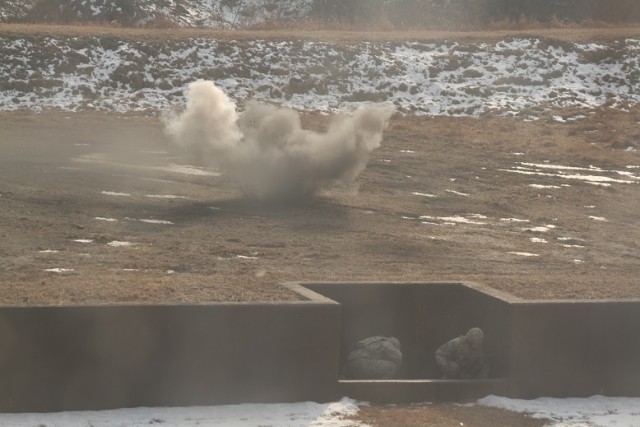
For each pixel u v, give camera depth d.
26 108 121.31
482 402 32.62
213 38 150.75
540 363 33.41
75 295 32.22
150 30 156.12
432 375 37.00
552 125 128.25
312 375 31.39
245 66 144.00
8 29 143.88
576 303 33.66
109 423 28.48
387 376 34.81
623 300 34.28
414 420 30.23
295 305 31.22
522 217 72.69
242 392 30.92
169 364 30.33
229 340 30.73
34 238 56.38
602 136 116.38
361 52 152.25
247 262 52.62
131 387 30.06
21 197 68.12
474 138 112.12
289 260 53.72
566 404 32.81
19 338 29.19
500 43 162.12
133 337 30.03
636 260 59.72
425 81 148.00
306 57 149.25
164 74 138.75
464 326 37.06
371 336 37.19
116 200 69.38
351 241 60.44
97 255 52.78
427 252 58.28
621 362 34.00
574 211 76.00
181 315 30.36
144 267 49.97
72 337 29.58
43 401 29.42
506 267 54.84
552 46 162.12
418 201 76.31
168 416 29.39
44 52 137.12
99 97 129.75
